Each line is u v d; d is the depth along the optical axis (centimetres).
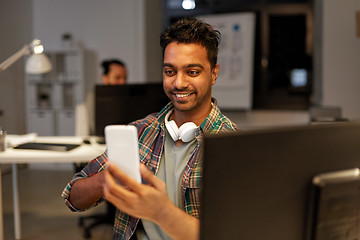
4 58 587
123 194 74
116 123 268
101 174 106
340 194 68
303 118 608
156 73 659
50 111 625
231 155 60
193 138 104
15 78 613
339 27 536
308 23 615
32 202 432
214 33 101
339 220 69
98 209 408
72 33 637
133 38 615
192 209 102
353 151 72
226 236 62
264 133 63
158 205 76
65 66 618
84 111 340
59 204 424
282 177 65
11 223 367
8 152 260
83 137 323
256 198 63
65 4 636
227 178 60
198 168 101
